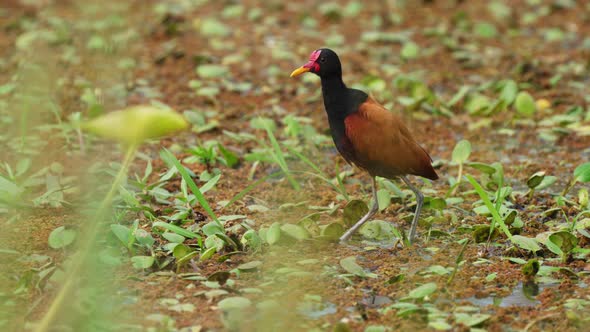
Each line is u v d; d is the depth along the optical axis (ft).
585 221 33.35
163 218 34.58
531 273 29.96
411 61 58.49
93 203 34.24
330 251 32.48
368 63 57.77
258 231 33.83
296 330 26.07
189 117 45.83
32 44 57.88
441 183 39.88
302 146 44.27
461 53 58.54
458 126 47.70
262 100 51.47
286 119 44.11
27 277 28.37
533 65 56.03
